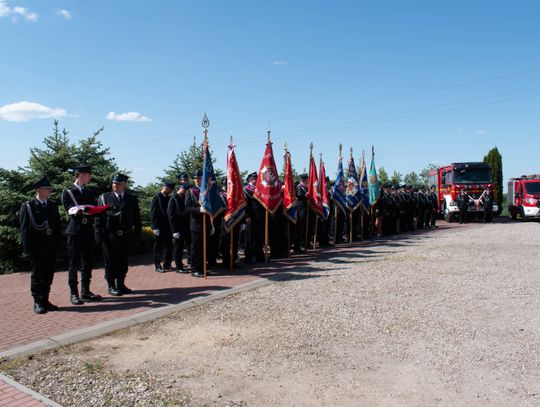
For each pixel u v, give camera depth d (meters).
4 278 10.55
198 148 18.34
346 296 8.05
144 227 15.19
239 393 4.46
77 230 7.80
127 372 4.95
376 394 4.41
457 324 6.45
